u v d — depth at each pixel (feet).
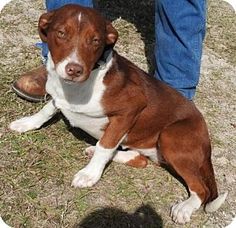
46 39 4.50
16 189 4.69
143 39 7.07
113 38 4.44
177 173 4.94
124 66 4.71
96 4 7.61
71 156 5.08
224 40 7.47
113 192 4.80
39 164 4.95
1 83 5.81
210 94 6.35
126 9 7.62
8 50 6.41
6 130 5.26
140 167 5.09
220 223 4.75
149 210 4.72
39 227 4.43
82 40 4.20
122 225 4.55
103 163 4.81
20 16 7.07
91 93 4.57
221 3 8.28
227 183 5.15
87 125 4.86
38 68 5.81
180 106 4.96
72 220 4.51
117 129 4.69
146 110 4.82
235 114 6.10
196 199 4.72
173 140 4.77
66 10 4.32
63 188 4.75
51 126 5.39
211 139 5.64
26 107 5.58
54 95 4.77
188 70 5.56
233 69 6.91
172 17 5.32
